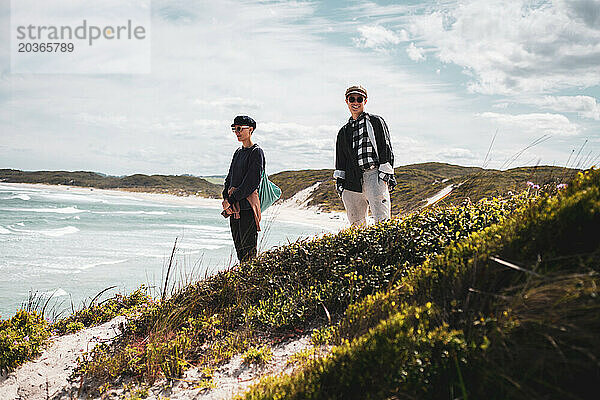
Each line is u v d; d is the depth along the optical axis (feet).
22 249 73.77
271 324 16.67
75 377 15.44
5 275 52.31
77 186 482.28
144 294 26.14
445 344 8.23
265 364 13.96
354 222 25.12
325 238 21.49
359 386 8.61
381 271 16.92
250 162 23.75
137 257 65.62
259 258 22.07
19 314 19.43
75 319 22.88
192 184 468.34
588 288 7.39
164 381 14.15
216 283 20.95
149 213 185.98
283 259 21.39
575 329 7.22
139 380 14.53
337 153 25.16
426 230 18.11
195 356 15.55
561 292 7.70
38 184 497.87
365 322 12.23
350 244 19.86
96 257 65.82
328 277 18.60
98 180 523.29
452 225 17.79
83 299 42.14
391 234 18.80
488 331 8.29
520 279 8.91
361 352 8.89
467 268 10.16
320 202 201.67
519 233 9.91
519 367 7.53
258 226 24.14
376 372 8.50
